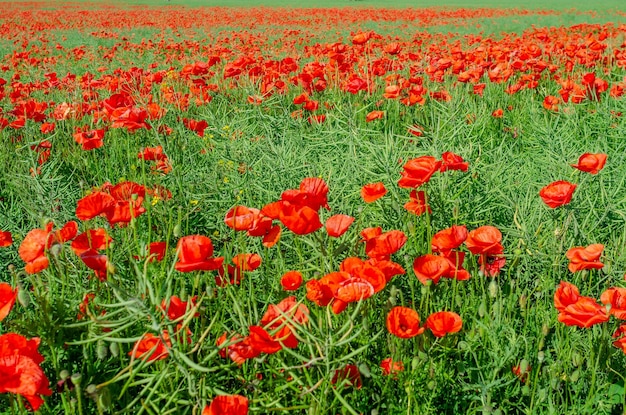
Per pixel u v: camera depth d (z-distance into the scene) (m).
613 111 5.45
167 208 3.42
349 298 1.80
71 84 6.98
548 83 7.46
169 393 1.97
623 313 1.89
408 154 4.12
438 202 3.16
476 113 5.65
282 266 2.68
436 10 41.38
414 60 7.88
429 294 2.23
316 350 2.05
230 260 2.71
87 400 2.01
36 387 1.47
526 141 5.11
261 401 1.95
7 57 13.49
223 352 2.07
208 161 4.64
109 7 53.09
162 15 36.59
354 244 2.62
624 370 2.25
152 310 1.79
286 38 16.09
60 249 2.03
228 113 6.07
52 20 31.98
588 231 3.16
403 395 2.06
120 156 4.97
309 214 2.02
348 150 4.19
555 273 2.81
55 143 5.37
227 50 10.53
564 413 2.03
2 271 3.05
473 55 7.86
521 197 3.55
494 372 2.04
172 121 5.63
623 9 39.59
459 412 2.14
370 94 6.68
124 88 6.27
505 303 2.59
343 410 1.94
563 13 33.47
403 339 2.21
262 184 3.88
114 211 2.32
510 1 59.28
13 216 3.61
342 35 21.69
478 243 2.20
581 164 2.69
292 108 6.65
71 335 2.20
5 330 2.36
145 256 2.21
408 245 2.91
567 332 2.31
